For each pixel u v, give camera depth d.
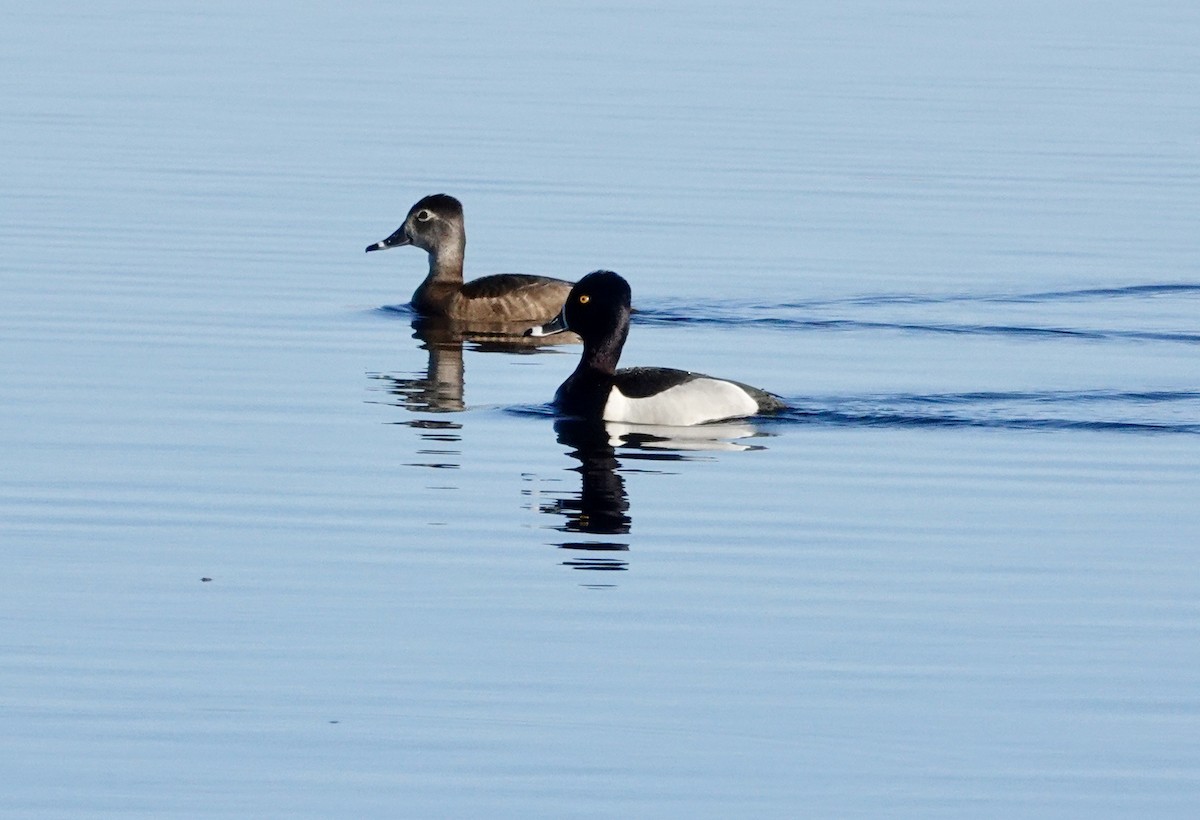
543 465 17.44
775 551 15.14
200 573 14.48
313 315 24.39
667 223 30.38
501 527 15.62
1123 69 48.06
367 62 46.97
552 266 27.45
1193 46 52.38
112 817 10.54
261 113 39.97
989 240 29.55
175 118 39.16
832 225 30.47
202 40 50.00
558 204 31.72
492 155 35.88
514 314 24.64
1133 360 22.14
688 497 16.48
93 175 33.25
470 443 18.17
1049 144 38.06
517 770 11.19
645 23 54.94
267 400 19.78
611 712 12.01
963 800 10.89
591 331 19.48
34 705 11.97
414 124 39.00
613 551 15.05
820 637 13.33
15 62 45.59
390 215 30.91
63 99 40.91
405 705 12.07
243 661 12.74
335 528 15.58
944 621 13.66
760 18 56.53
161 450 17.77
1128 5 61.47
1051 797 10.94
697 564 14.80
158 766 11.17
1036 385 20.77
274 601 13.89
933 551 15.22
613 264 27.55
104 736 11.56
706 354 22.20
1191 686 12.55
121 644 13.00
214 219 30.06
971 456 17.97
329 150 36.16
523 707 12.07
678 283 26.27
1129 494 16.84
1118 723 11.96
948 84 45.25
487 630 13.37
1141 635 13.45
